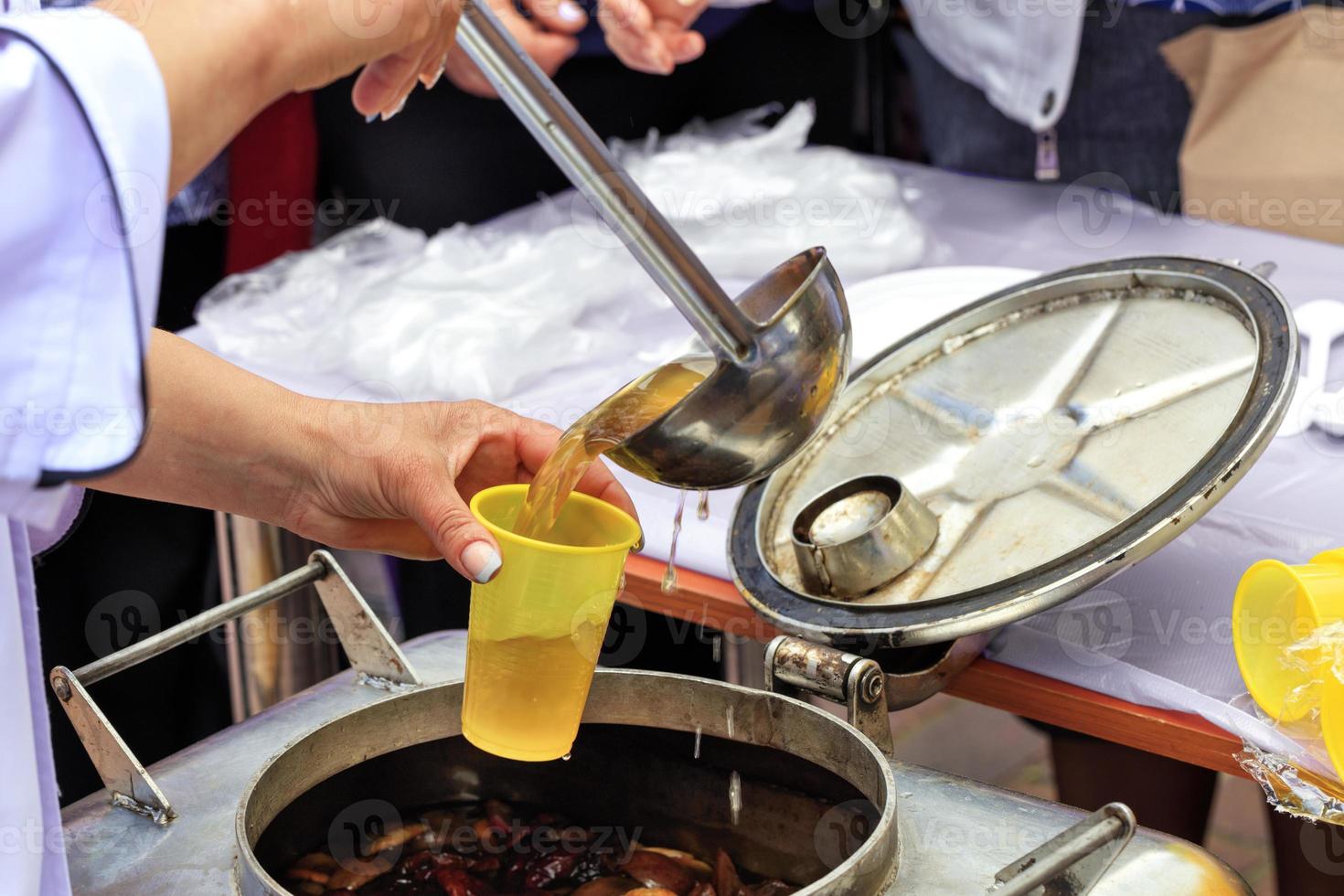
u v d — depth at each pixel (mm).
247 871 651
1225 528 1065
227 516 1402
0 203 490
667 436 684
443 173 2086
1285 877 1479
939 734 2283
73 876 728
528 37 1580
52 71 501
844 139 2354
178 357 851
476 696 737
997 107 2076
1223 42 1837
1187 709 855
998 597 812
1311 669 787
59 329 508
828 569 903
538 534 737
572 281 1582
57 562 1732
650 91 2201
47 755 678
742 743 807
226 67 570
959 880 691
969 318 1078
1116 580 1009
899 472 998
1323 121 1812
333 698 914
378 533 933
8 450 508
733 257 1644
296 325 1573
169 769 826
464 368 1383
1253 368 867
